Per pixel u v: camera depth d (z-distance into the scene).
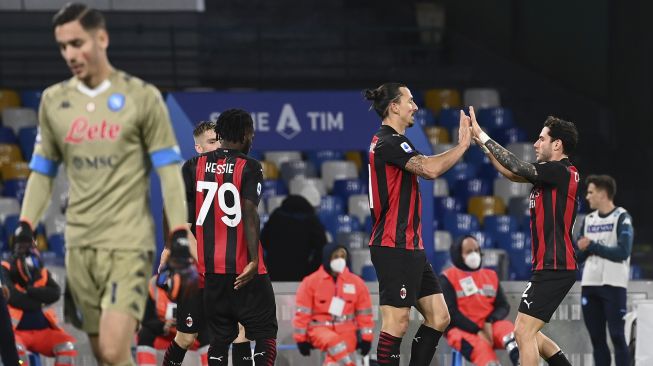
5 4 54.38
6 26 54.41
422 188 33.66
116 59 55.00
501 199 50.00
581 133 58.28
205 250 20.92
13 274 24.91
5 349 18.28
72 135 15.59
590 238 29.94
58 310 28.31
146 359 25.38
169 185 15.64
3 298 18.30
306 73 60.16
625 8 58.06
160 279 21.42
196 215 21.05
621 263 29.09
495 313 28.47
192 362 27.03
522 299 22.95
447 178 52.53
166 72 56.16
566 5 62.81
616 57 58.97
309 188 45.84
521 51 65.25
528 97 61.03
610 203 29.89
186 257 15.58
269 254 33.59
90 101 15.64
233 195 20.73
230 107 33.12
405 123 21.64
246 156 21.00
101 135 15.53
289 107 33.56
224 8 61.38
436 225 48.41
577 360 29.95
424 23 63.28
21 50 54.88
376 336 29.23
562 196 22.53
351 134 33.81
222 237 20.83
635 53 56.97
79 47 15.28
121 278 15.55
